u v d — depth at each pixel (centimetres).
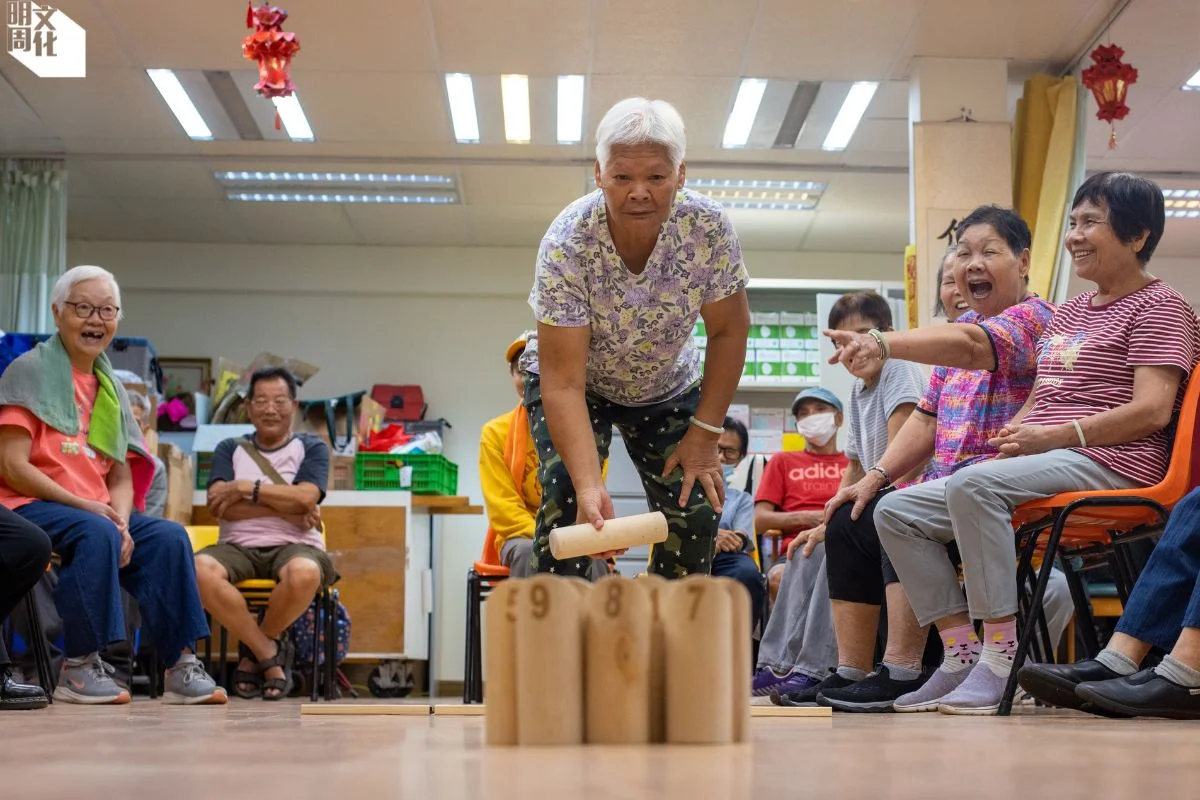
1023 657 229
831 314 376
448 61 598
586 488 212
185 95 639
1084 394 255
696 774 85
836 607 296
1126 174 260
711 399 234
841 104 652
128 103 649
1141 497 235
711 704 111
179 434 700
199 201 793
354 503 618
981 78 609
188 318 877
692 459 236
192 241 873
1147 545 286
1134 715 203
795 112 666
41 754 117
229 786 81
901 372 335
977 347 276
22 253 708
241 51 588
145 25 564
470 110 657
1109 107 536
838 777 86
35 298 704
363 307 889
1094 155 725
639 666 110
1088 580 406
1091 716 214
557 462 237
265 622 440
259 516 457
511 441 408
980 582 239
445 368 886
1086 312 265
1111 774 92
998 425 285
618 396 242
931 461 314
